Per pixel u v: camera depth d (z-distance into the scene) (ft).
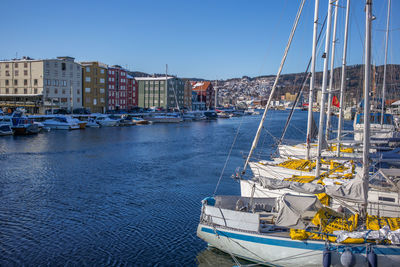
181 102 527.81
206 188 101.50
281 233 52.31
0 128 218.59
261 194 69.21
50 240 64.64
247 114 618.03
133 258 58.59
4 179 106.73
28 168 122.83
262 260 52.85
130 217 76.79
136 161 141.79
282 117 565.94
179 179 111.96
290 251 50.42
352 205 57.93
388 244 47.03
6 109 302.04
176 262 57.47
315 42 72.33
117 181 107.86
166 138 228.63
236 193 96.84
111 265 56.24
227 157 155.22
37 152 156.97
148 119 374.43
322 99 67.46
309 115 79.51
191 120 440.45
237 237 53.98
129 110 425.28
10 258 57.67
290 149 116.98
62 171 119.65
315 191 54.80
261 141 221.66
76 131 261.65
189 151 171.83
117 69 403.95
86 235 67.00
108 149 172.45
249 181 70.79
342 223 51.37
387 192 56.18
